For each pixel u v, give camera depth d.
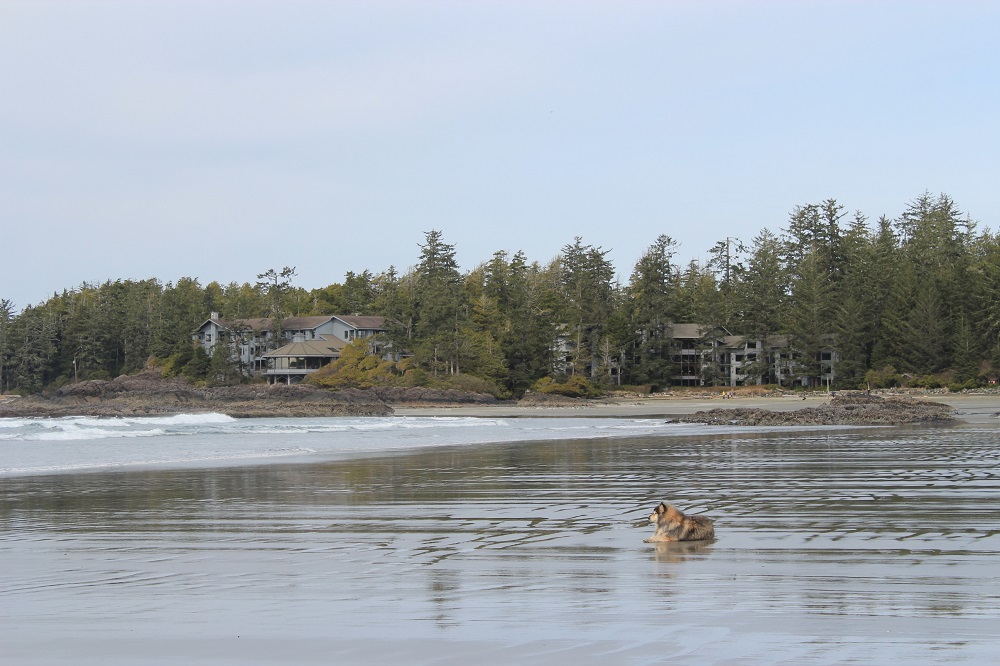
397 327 162.38
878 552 14.24
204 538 17.17
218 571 13.76
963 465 30.83
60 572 13.84
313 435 60.94
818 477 27.34
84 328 199.00
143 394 145.75
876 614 10.28
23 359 195.62
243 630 10.17
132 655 9.30
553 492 24.53
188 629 10.24
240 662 9.03
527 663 8.73
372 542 16.39
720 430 62.62
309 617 10.71
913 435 51.66
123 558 15.04
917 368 141.25
